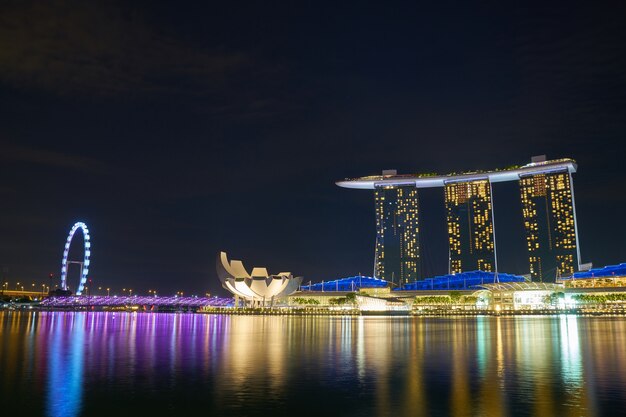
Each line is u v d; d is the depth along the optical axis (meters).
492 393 30.47
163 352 52.22
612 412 25.91
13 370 39.25
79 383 33.53
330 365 42.31
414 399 28.97
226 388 32.00
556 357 47.75
